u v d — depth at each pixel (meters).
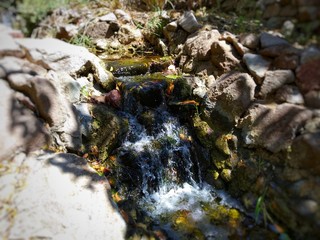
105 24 2.24
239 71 1.49
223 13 2.02
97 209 1.21
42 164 1.28
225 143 1.45
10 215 1.11
